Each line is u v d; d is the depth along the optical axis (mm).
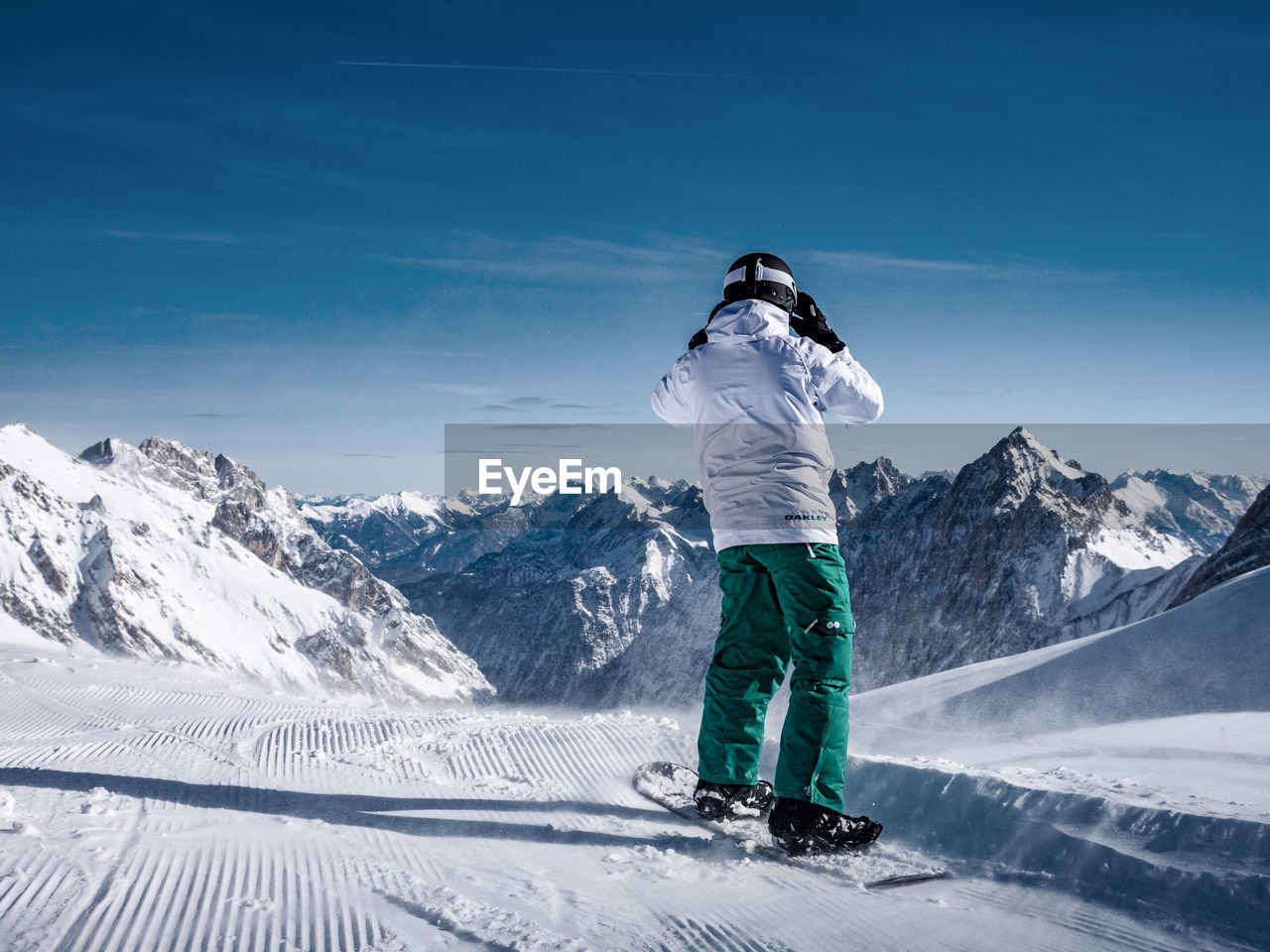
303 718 7812
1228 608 15008
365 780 4574
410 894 2541
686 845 3346
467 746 5574
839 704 3289
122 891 2453
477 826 3586
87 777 4316
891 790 3742
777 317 3715
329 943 2117
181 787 4188
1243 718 7199
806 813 3123
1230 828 2539
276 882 2631
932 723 10867
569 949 2137
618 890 2707
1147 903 2359
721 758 3660
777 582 3469
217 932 2170
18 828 3123
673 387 3863
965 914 2455
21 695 10914
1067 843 2807
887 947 2211
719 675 3723
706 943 2232
